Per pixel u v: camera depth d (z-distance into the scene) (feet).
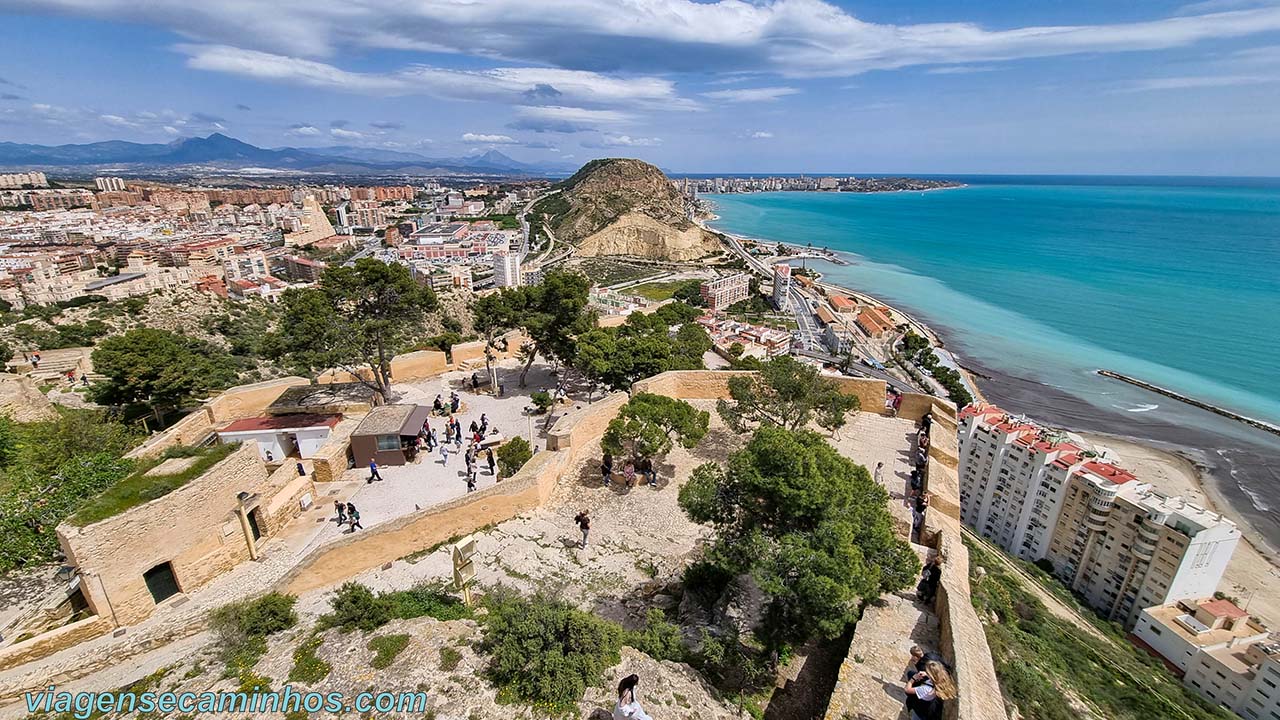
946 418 87.20
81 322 270.67
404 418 85.35
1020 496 174.19
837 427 78.23
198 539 58.13
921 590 47.67
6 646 45.91
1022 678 48.52
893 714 35.29
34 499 63.46
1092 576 157.07
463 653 39.52
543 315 106.11
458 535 63.10
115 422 92.07
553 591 48.08
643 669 38.91
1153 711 66.33
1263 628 128.88
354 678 37.47
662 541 61.57
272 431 84.02
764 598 46.16
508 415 100.83
